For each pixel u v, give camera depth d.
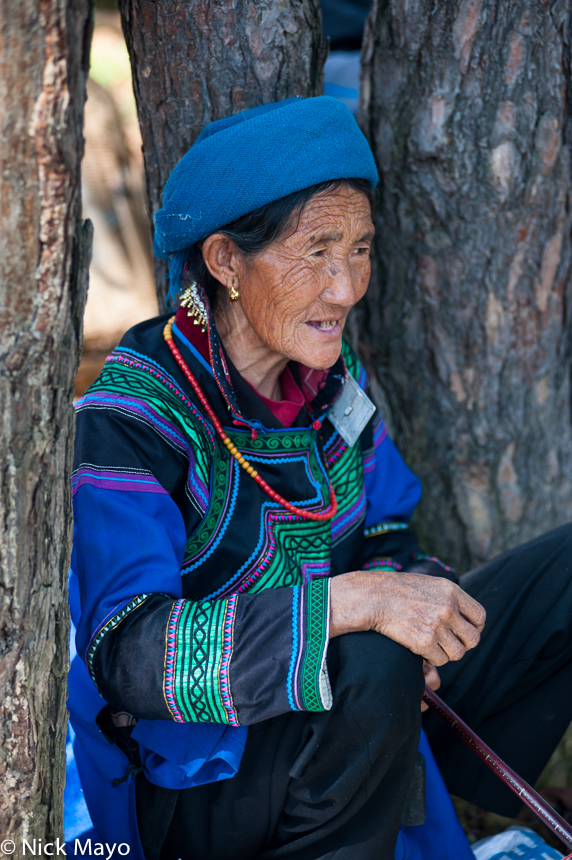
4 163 0.87
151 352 1.36
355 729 1.20
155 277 1.85
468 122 1.73
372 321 2.03
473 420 1.99
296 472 1.41
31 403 0.97
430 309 1.93
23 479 0.99
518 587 1.58
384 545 1.64
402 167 1.82
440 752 1.63
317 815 1.26
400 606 1.23
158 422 1.29
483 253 1.84
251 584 1.36
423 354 1.98
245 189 1.21
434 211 1.82
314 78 1.66
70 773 1.32
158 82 1.61
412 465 2.09
